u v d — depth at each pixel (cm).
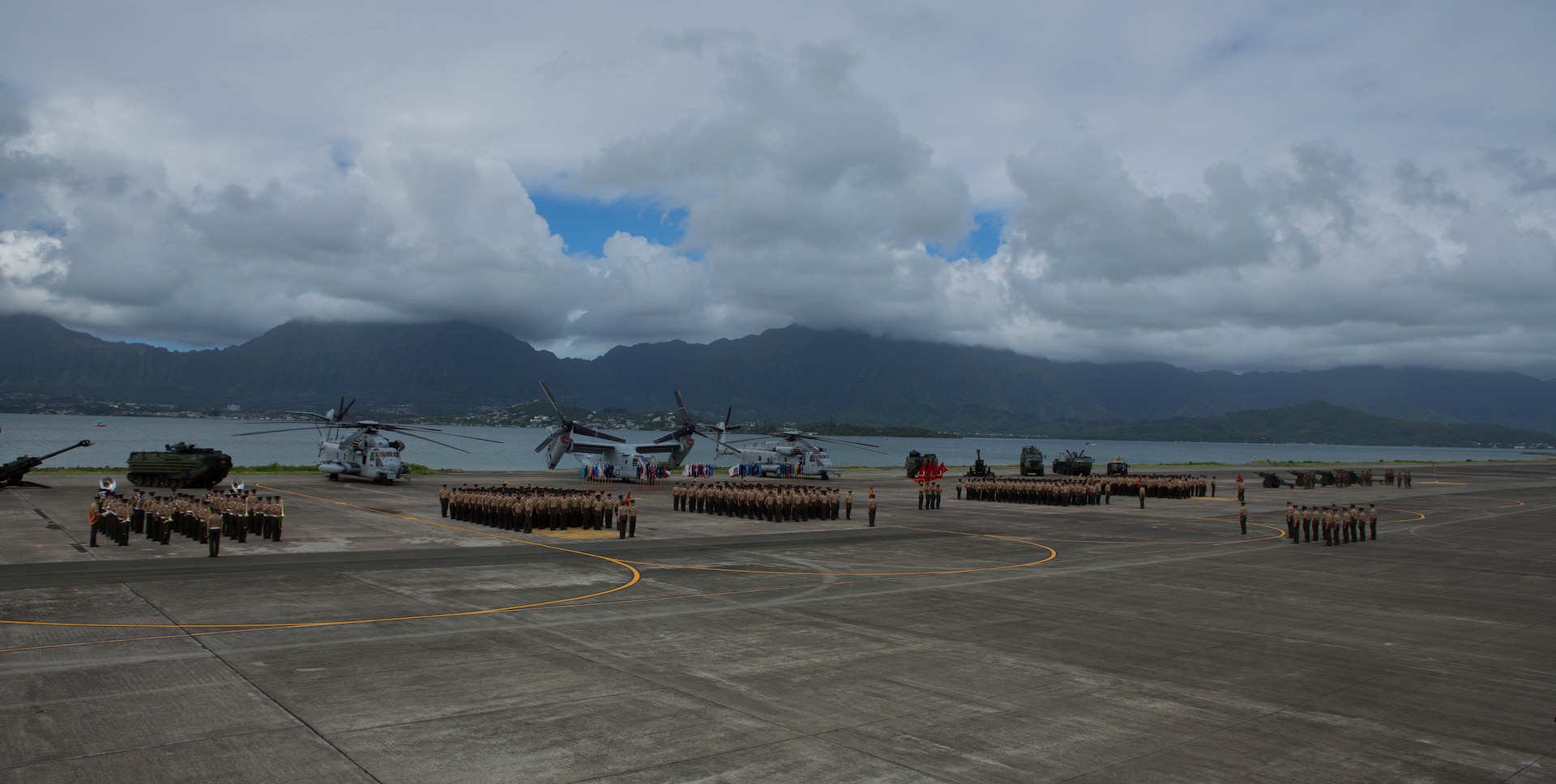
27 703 1201
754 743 1105
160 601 1900
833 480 7781
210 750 1040
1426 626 1962
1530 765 1092
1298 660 1616
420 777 972
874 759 1058
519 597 2055
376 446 5853
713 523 3847
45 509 3716
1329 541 3588
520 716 1192
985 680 1423
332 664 1430
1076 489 5384
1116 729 1197
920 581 2431
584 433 6700
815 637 1703
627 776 987
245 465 10262
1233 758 1093
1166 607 2111
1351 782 1023
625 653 1550
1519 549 3491
